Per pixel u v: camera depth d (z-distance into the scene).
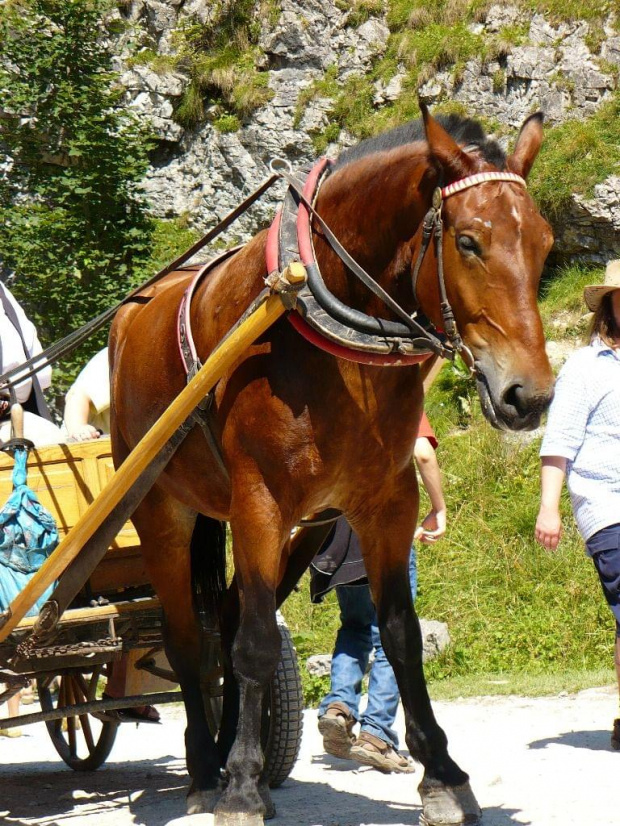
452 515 10.96
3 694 4.55
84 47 14.03
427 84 15.30
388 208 3.47
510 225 3.13
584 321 13.30
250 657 3.52
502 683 7.82
